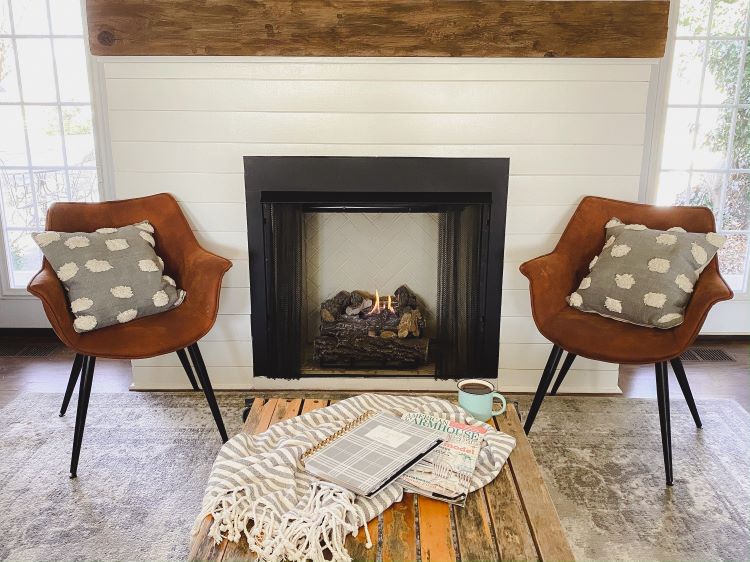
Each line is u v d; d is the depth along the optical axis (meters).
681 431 2.63
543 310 2.51
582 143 2.73
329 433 1.76
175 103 2.69
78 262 2.40
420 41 2.62
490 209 2.76
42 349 3.37
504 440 1.76
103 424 2.64
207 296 2.49
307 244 2.98
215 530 1.43
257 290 2.85
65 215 2.57
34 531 2.02
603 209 2.70
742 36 3.14
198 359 2.45
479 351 2.90
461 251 2.80
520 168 2.75
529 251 2.83
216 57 2.64
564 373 2.80
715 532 2.04
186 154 2.74
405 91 2.68
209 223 2.80
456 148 2.73
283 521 1.42
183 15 2.59
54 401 2.83
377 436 1.71
